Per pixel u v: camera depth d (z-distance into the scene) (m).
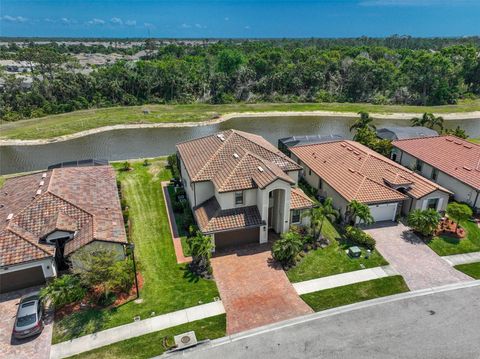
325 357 21.20
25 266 25.66
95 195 33.25
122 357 21.25
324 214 31.81
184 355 21.38
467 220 35.69
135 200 39.72
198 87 107.50
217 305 25.12
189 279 27.56
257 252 30.67
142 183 43.91
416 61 108.38
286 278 27.69
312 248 31.16
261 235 31.38
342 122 85.50
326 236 33.03
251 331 23.03
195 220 34.47
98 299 25.33
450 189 40.97
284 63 118.88
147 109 91.75
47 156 61.09
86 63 162.00
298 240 29.16
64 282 23.89
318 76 107.19
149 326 23.39
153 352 21.56
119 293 26.06
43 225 28.27
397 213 35.66
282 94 107.62
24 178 36.31
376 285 26.89
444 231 33.41
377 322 23.59
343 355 21.31
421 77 102.94
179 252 30.84
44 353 21.47
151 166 49.41
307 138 52.69
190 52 173.25
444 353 21.41
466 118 89.12
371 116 90.25
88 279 24.45
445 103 101.56
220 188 30.27
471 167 40.38
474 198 37.44
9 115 82.38
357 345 21.94
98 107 95.12
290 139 53.00
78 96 94.38
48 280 26.73
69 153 62.53
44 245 26.81
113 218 30.59
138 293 25.86
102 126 78.00
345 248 31.28
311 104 99.94
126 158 59.25
